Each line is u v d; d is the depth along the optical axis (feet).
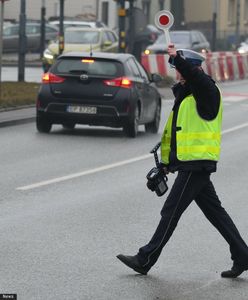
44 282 58.65
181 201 59.57
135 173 107.86
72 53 147.74
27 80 251.19
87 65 144.97
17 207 84.12
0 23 194.08
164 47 316.81
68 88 144.46
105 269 62.39
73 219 79.15
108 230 75.10
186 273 62.13
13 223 76.79
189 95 59.82
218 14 542.16
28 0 500.33
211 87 58.90
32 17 501.15
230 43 524.52
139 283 59.16
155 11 506.07
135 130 146.92
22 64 228.43
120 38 240.94
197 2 547.90
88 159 119.14
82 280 59.41
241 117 186.39
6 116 163.02
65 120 145.89
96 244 69.82
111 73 144.56
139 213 82.79
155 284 59.06
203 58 59.36
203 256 67.00
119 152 127.44
